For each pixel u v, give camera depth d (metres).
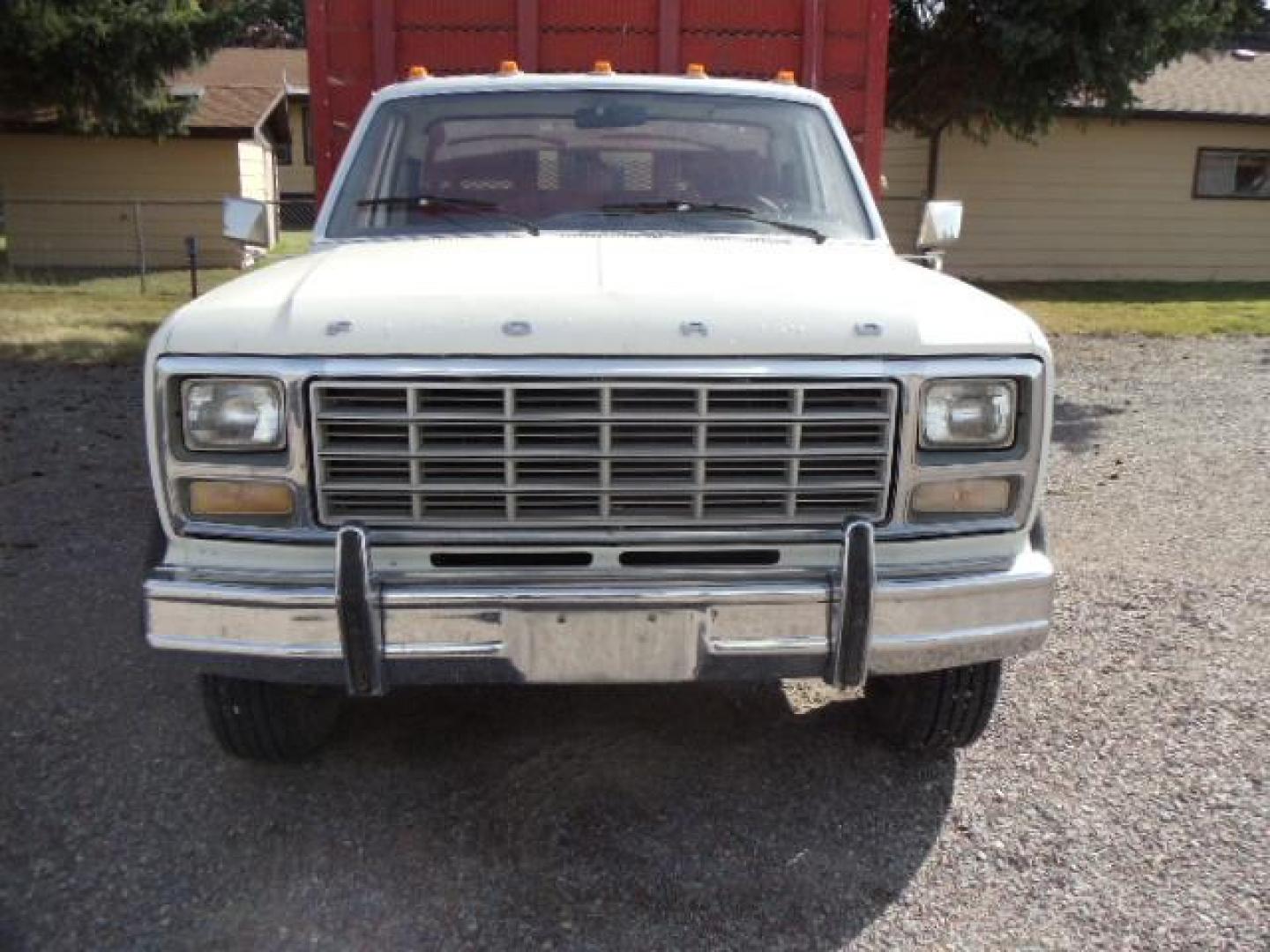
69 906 2.88
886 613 2.84
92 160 21.36
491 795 3.43
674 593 2.78
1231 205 19.62
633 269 3.08
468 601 2.75
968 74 13.02
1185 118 18.80
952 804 3.39
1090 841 3.20
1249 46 24.03
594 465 2.78
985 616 2.91
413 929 2.82
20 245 21.41
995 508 2.93
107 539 5.73
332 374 2.70
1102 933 2.83
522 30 5.71
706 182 4.10
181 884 2.98
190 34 17.56
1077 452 7.75
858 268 3.29
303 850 3.14
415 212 4.01
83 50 16.77
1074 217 19.30
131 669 4.21
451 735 3.80
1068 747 3.72
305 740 3.52
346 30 5.66
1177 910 2.91
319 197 5.77
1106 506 6.44
